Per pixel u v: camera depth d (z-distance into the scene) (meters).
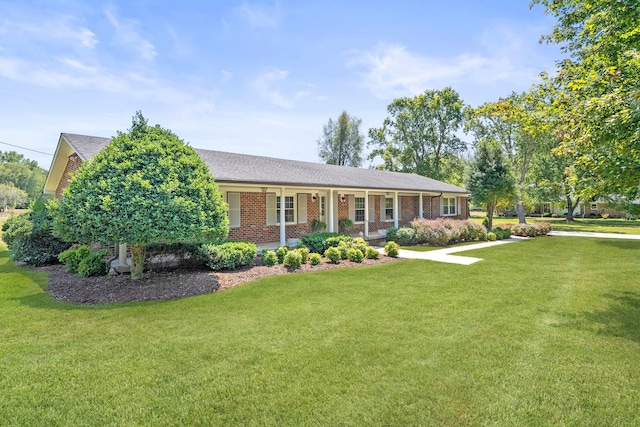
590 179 5.74
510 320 5.12
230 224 12.67
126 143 7.18
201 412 2.89
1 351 4.10
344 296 6.50
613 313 5.45
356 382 3.33
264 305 5.93
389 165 40.84
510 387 3.23
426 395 3.10
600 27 8.82
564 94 8.19
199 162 7.80
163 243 8.34
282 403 2.99
